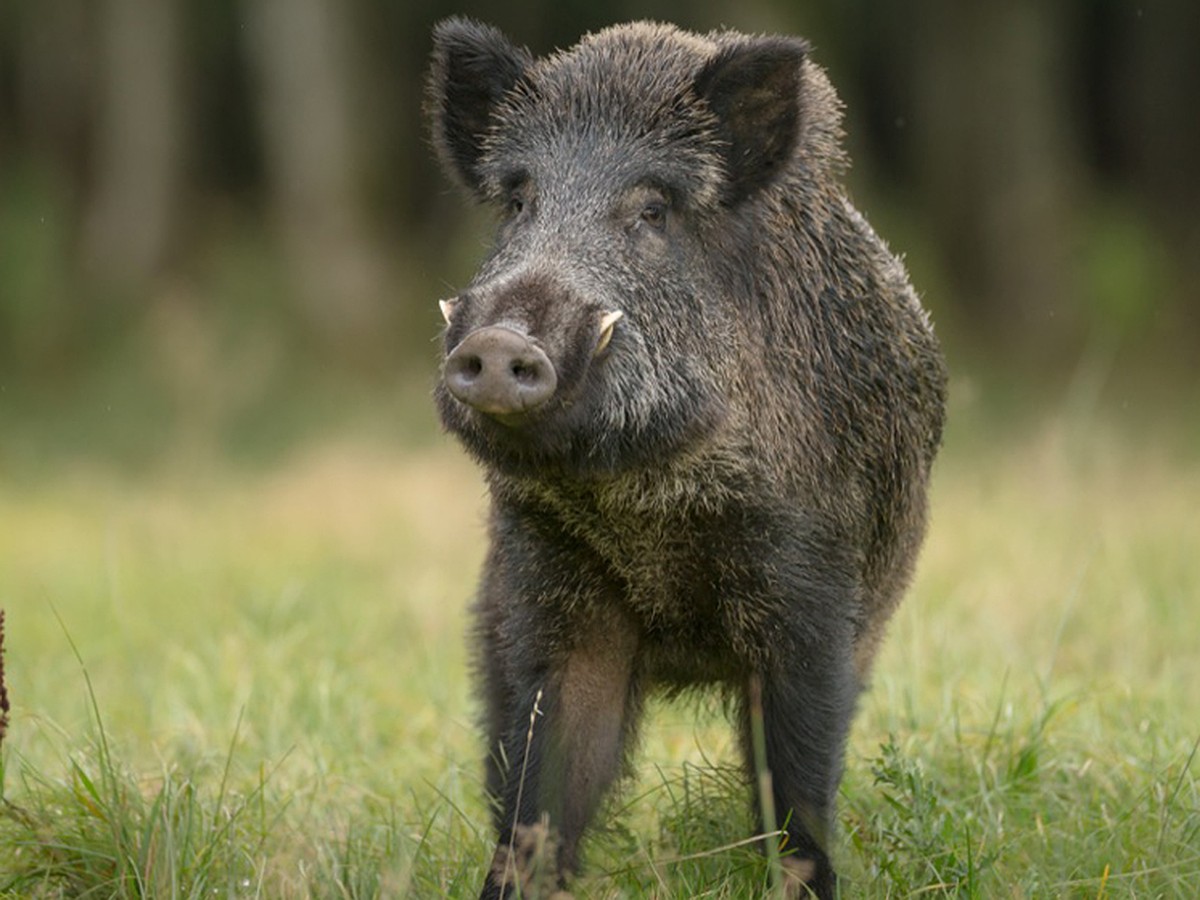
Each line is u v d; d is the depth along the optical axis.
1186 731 15.15
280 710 16.33
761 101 12.51
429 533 29.42
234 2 61.50
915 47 59.91
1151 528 26.47
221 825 12.63
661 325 11.71
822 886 12.02
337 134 58.03
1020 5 58.69
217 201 61.06
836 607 12.60
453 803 13.09
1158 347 55.53
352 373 52.75
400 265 59.56
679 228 12.09
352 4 59.44
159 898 11.23
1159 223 62.41
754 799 12.58
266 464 42.91
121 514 34.91
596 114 12.23
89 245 57.50
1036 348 55.81
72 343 54.31
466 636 14.72
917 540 14.98
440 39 13.23
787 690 12.40
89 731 14.24
